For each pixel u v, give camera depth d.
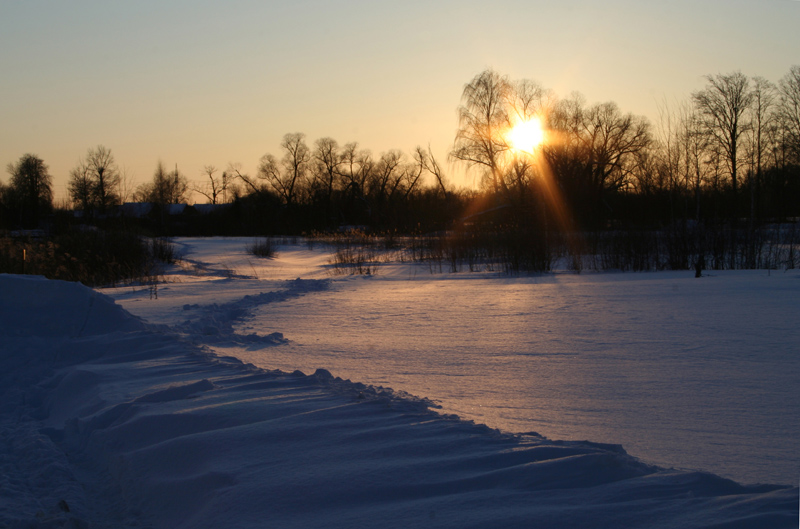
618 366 5.75
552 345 6.91
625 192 43.06
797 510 2.16
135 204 65.81
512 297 12.06
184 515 2.71
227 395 4.23
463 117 37.50
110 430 3.74
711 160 27.70
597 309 9.80
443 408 4.35
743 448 3.50
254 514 2.46
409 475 2.72
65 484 3.19
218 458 3.03
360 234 33.97
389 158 71.81
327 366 5.97
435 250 25.64
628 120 43.50
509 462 2.84
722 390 4.80
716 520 2.13
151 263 20.80
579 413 4.26
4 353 6.12
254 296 12.53
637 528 2.13
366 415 3.65
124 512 2.88
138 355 5.98
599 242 23.02
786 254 19.34
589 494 2.44
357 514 2.40
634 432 3.82
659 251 19.30
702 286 12.63
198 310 10.14
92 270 18.09
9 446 3.86
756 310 8.98
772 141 34.53
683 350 6.37
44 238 21.61
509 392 4.89
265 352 6.74
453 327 8.46
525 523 2.21
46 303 6.96
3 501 2.92
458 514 2.32
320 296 13.01
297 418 3.59
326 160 76.81
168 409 3.93
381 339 7.57
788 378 5.11
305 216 66.62
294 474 2.79
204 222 63.75
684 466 3.21
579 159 38.09
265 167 78.38
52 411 4.83
